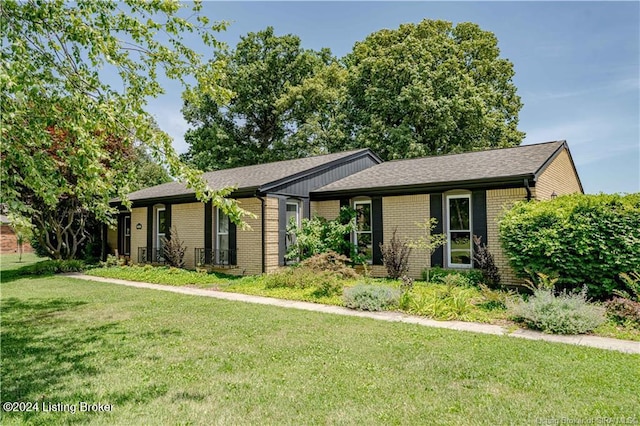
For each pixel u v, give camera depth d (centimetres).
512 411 337
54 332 621
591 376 411
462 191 1085
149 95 582
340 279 1009
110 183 575
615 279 713
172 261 1439
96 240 1959
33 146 478
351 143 2569
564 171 1259
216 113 3006
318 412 340
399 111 2316
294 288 997
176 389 395
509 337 574
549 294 674
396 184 1136
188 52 580
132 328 642
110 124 467
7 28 439
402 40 2539
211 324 663
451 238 1103
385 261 1133
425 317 714
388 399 365
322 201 1347
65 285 1159
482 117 2192
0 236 2917
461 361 465
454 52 2394
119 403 364
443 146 2325
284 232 1247
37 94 433
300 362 469
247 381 412
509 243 823
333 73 2856
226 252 1320
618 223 700
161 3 512
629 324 614
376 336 580
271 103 2983
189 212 1456
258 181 1262
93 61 504
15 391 393
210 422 325
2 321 700
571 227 738
